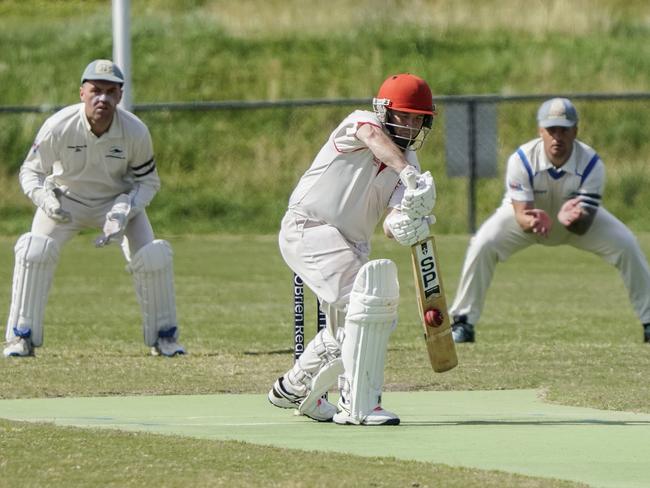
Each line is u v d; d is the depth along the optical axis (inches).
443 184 3011.8
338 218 830.5
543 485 609.6
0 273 2159.2
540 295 1897.1
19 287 1221.7
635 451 720.3
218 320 1577.3
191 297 1835.6
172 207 2999.5
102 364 1154.7
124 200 1218.6
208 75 3486.7
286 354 1254.9
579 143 1378.0
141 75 3476.9
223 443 716.0
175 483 609.6
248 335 1429.6
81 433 741.9
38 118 3211.1
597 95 2805.1
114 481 613.6
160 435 742.5
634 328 1518.2
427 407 927.7
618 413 889.5
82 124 1214.3
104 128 1212.5
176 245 2652.6
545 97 2787.9
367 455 697.6
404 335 1430.9
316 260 826.2
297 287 890.7
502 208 1389.0
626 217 3002.0
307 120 3275.1
